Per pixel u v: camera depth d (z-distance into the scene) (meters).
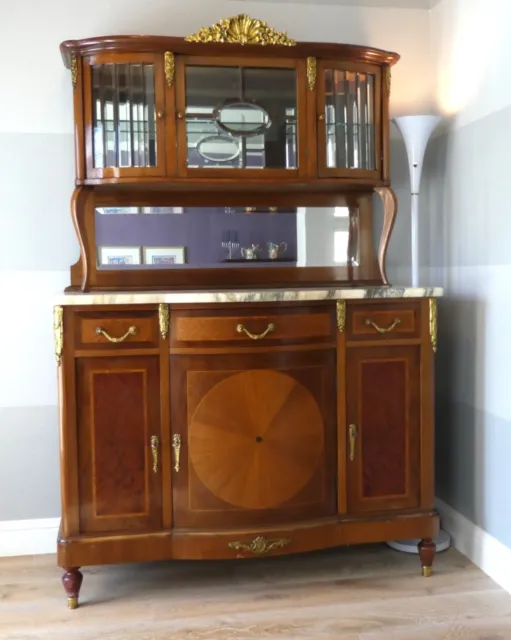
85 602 2.15
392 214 2.46
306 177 2.32
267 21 2.60
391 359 2.22
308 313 2.13
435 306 2.24
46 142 2.47
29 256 2.49
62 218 2.50
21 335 2.50
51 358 2.53
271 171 2.30
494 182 2.24
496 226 2.24
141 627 2.00
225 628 1.98
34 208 2.48
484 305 2.33
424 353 2.25
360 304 2.18
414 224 2.53
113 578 2.31
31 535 2.53
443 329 2.66
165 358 2.07
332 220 2.61
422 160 2.53
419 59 2.72
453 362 2.58
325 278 2.61
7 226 2.47
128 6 2.50
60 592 2.22
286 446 2.14
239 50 2.24
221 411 2.09
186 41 2.18
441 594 2.18
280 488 2.14
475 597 2.16
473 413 2.43
